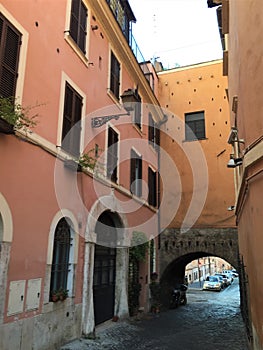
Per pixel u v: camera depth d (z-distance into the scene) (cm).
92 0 974
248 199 582
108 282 1055
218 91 1711
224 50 1140
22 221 607
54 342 682
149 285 1365
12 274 571
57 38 779
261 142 447
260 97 451
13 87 607
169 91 1806
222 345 829
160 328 1020
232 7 712
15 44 622
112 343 791
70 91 829
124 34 1212
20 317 583
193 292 2745
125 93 898
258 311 517
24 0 660
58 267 746
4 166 571
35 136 660
